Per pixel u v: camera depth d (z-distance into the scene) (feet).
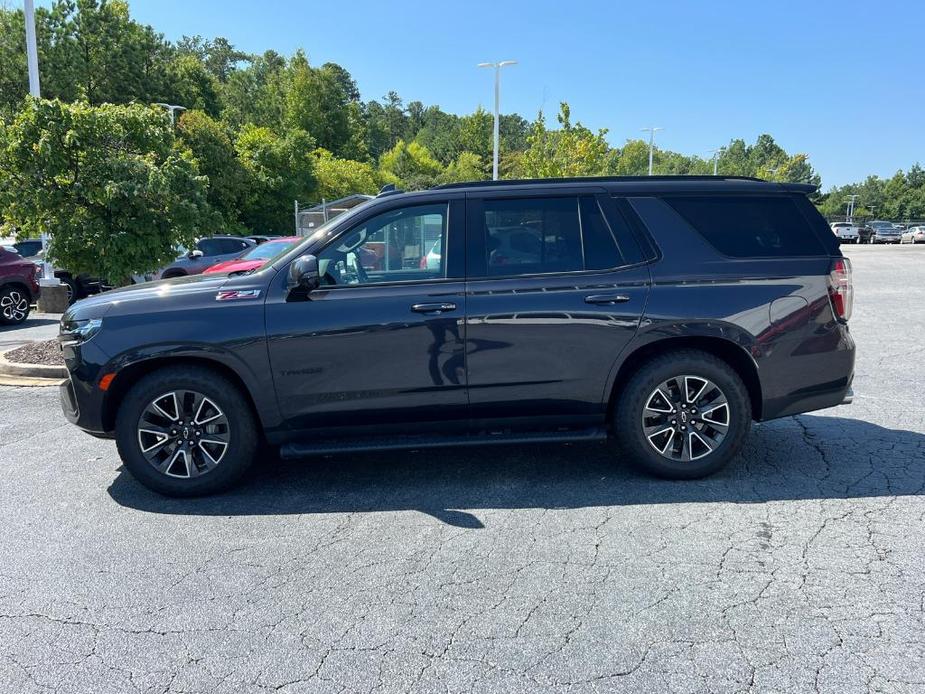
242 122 203.31
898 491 13.73
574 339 13.85
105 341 13.46
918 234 171.73
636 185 14.57
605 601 9.95
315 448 13.79
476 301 13.70
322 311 13.55
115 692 8.23
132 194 25.89
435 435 14.35
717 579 10.49
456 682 8.27
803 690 7.96
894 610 9.55
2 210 26.22
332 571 11.03
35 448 17.71
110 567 11.32
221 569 11.18
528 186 14.46
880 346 29.12
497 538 12.05
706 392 14.16
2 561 11.59
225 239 58.65
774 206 14.57
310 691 8.18
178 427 13.84
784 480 14.44
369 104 424.05
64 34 104.99
